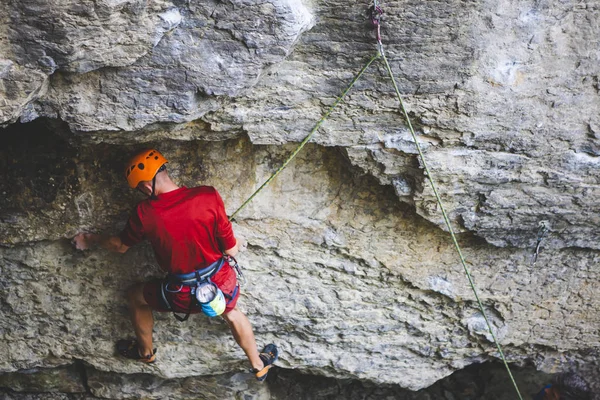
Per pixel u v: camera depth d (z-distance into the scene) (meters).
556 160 3.61
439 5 3.08
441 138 3.53
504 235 3.98
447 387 5.40
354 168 3.78
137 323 4.15
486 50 3.26
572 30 3.25
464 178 3.64
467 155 3.58
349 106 3.41
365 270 4.24
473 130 3.49
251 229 4.03
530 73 3.35
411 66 3.27
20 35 2.70
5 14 2.63
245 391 4.94
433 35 3.18
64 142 3.59
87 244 3.93
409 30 3.15
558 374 4.89
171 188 3.45
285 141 3.54
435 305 4.43
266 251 4.12
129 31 2.79
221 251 3.71
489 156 3.59
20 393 4.86
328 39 3.17
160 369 4.54
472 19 3.15
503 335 4.57
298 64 3.25
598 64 3.33
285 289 4.28
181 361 4.51
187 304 3.69
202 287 3.58
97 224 3.90
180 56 2.97
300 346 4.56
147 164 3.36
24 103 2.91
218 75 3.05
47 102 3.04
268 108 3.37
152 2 2.73
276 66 3.21
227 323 4.21
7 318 4.29
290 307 4.34
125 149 3.66
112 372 4.72
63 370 4.76
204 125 3.41
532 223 3.89
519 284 4.34
